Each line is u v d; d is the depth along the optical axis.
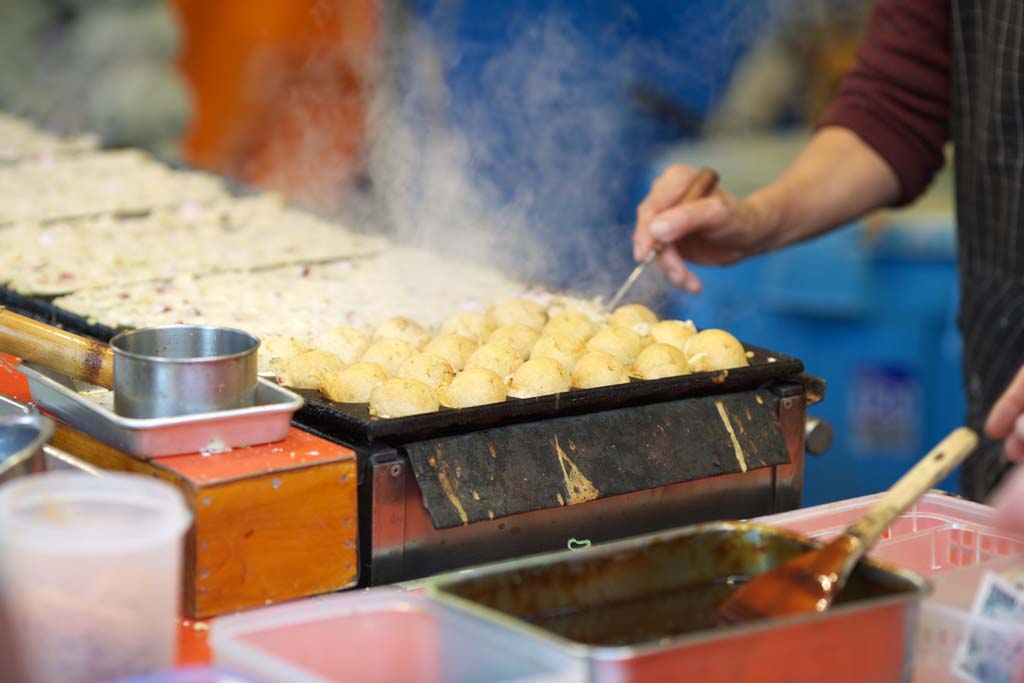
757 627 0.96
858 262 3.12
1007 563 1.22
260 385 1.44
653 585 1.14
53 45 4.75
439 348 1.67
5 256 2.30
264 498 1.28
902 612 1.03
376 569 1.38
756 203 2.18
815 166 2.30
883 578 1.07
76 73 4.57
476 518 1.39
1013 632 1.08
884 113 2.31
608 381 1.58
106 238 2.48
